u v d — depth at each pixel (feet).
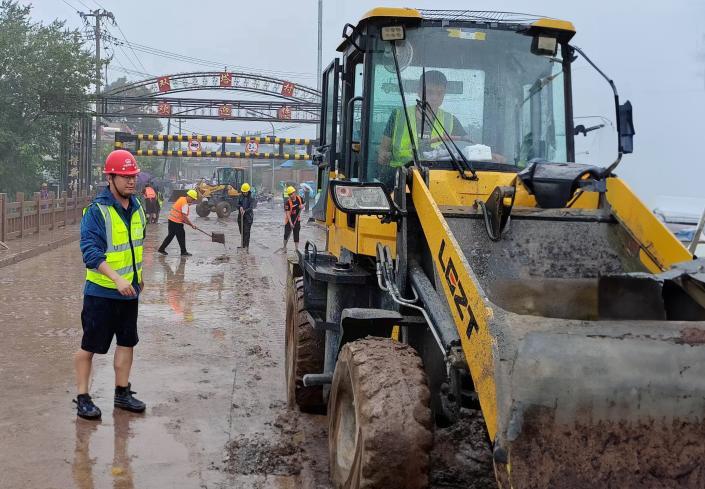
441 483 14.85
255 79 129.18
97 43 159.33
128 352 20.01
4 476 15.46
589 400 9.64
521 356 9.70
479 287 11.02
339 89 20.07
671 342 9.79
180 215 60.49
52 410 19.83
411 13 16.85
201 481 15.55
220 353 26.81
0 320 31.96
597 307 12.76
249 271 51.75
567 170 14.92
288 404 20.77
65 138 115.14
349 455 13.46
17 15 111.14
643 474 9.64
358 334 13.92
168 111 128.06
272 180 267.59
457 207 14.80
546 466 9.61
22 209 68.90
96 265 18.52
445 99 17.10
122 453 16.96
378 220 15.98
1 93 106.11
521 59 17.40
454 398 12.72
